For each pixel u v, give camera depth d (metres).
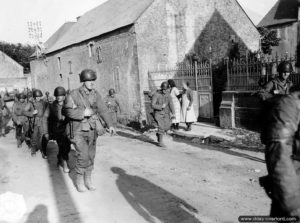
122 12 21.69
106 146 10.48
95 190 5.91
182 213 4.71
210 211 4.76
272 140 2.07
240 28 21.64
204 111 14.54
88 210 4.97
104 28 21.33
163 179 6.45
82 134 5.56
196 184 6.07
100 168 7.54
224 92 12.20
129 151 9.45
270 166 2.06
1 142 12.45
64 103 5.52
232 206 4.94
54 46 31.78
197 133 11.72
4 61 44.94
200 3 19.59
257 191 5.58
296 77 9.55
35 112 8.82
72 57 26.69
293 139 2.10
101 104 5.81
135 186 6.05
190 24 19.22
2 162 8.70
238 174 6.62
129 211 4.85
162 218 4.55
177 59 18.75
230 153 8.51
